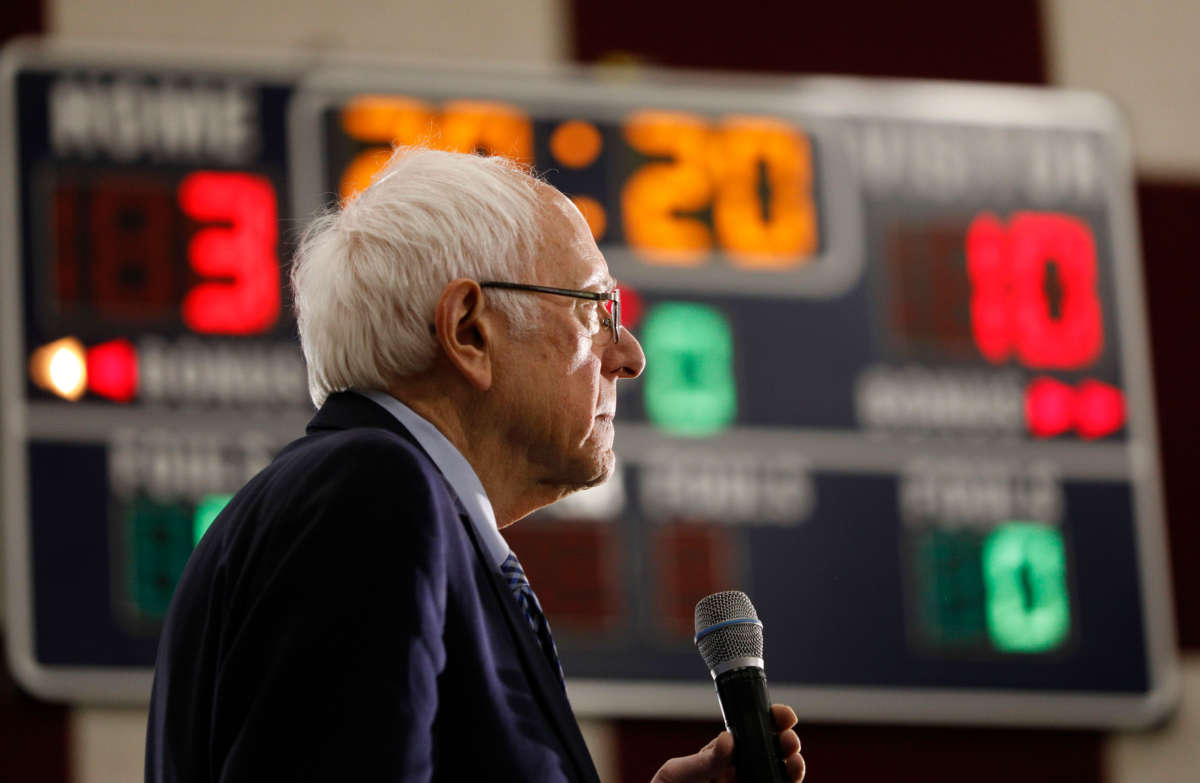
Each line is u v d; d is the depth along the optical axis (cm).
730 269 907
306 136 878
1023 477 920
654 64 942
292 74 885
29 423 822
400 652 215
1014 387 928
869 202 933
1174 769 917
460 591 234
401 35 920
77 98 860
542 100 912
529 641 245
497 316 268
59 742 802
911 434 912
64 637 808
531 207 275
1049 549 916
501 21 934
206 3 901
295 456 243
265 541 229
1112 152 970
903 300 925
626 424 883
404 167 276
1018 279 941
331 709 211
